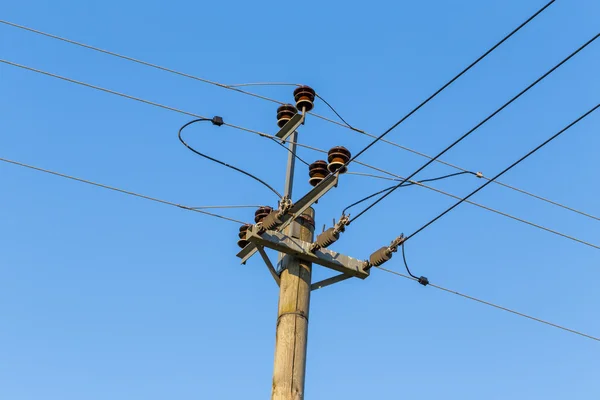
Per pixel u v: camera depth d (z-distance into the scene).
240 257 16.81
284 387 14.68
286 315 15.35
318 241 15.81
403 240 16.19
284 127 16.88
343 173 15.77
